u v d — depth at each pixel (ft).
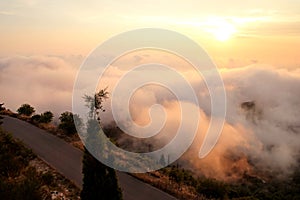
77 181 61.05
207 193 66.28
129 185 61.05
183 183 71.87
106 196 41.81
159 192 58.75
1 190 43.34
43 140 91.61
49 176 59.31
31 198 44.70
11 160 61.05
